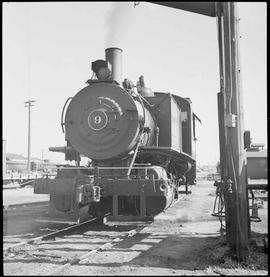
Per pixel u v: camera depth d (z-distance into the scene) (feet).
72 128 31.94
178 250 21.54
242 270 17.35
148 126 32.71
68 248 22.48
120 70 34.01
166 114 36.17
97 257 20.03
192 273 17.02
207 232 27.14
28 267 18.12
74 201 26.86
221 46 21.77
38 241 24.41
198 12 21.45
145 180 27.43
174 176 39.60
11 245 23.36
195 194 65.92
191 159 44.50
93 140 30.78
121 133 30.12
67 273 17.02
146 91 39.40
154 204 30.27
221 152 22.48
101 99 31.04
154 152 32.40
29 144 136.46
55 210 28.07
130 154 30.76
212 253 20.10
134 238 25.22
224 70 20.35
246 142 20.52
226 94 19.85
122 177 28.99
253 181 108.58
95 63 32.22
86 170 31.14
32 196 69.21
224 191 21.13
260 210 41.16
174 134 37.14
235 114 19.66
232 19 20.10
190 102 46.24
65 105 32.48
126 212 32.12
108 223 31.27
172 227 29.60
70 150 34.88
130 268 17.88
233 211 19.06
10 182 97.35
